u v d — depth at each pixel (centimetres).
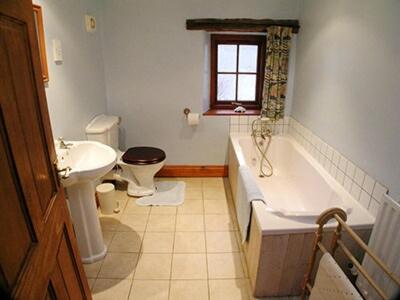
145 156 282
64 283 119
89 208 200
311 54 261
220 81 328
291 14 287
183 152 336
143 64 301
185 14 285
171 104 316
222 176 342
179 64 302
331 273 135
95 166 176
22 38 96
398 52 150
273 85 298
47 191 111
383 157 164
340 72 211
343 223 140
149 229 247
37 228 95
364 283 153
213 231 246
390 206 138
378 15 167
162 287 191
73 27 227
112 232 243
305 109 278
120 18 285
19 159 86
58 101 205
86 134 254
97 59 281
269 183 300
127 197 296
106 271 203
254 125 324
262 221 168
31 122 100
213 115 320
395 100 153
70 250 132
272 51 289
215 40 311
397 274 129
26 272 83
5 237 74
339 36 212
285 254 169
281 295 185
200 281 195
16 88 89
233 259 215
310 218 171
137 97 312
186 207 280
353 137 195
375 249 145
